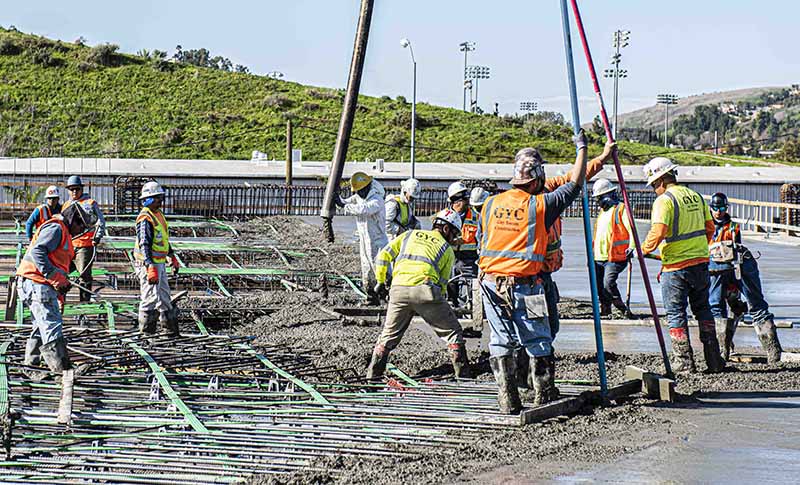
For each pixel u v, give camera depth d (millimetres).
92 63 86250
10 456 6500
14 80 82062
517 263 7531
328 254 21656
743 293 10117
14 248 20953
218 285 16656
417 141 77562
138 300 14727
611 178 44375
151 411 7680
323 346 11289
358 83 18172
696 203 9461
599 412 7895
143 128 76250
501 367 7652
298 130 77688
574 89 7852
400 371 9656
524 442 7004
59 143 72250
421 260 9109
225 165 47219
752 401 8352
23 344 10688
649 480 6113
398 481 6102
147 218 11227
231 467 6344
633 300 15852
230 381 8953
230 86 86500
